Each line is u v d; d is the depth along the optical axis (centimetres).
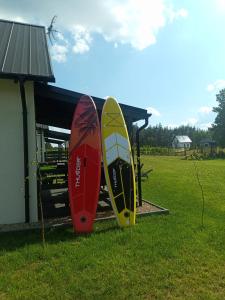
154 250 521
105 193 805
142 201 915
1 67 643
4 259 491
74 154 676
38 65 686
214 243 557
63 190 1048
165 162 2903
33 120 696
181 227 650
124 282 416
